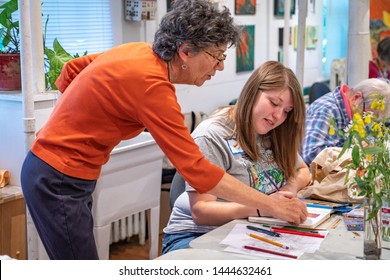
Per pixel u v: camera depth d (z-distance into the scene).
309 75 6.10
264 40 5.32
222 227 1.94
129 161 2.99
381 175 1.63
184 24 1.76
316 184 2.35
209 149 2.12
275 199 1.94
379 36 4.78
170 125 1.73
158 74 1.77
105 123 1.83
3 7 3.08
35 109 2.88
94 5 3.79
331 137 2.92
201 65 1.83
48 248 1.94
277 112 2.10
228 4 4.70
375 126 1.63
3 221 2.88
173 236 2.17
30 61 2.61
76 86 1.86
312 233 1.89
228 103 4.93
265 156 2.26
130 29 4.03
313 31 5.99
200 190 1.78
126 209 3.07
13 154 3.01
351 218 2.04
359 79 3.61
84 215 1.93
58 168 1.86
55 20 3.59
